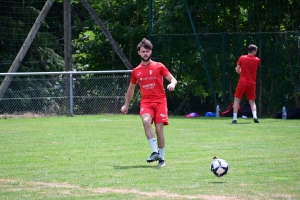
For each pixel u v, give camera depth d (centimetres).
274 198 1053
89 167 1425
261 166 1409
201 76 3212
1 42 4103
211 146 1800
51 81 3988
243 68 2639
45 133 2248
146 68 1448
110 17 3800
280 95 3094
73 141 1975
